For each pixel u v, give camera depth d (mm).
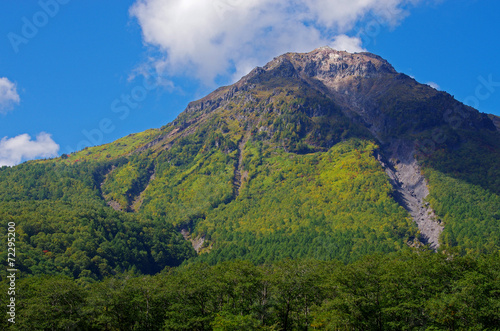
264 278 115938
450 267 110250
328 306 104688
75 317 114875
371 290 105000
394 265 112625
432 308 95375
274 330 104188
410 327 101500
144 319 119562
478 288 98500
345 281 108938
